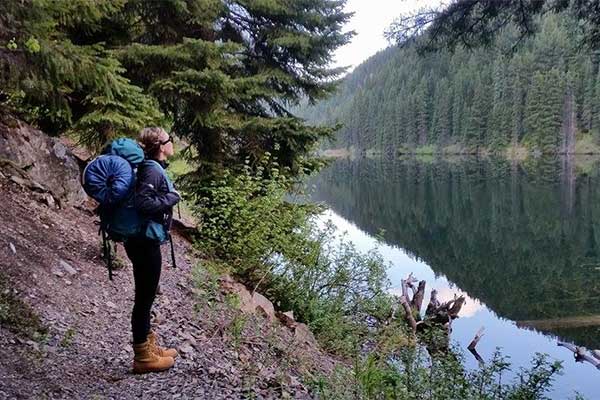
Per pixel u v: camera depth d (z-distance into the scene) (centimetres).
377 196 4828
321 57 1193
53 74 645
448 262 2339
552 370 607
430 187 5391
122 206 360
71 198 804
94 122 806
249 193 898
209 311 612
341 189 5559
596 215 3403
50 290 484
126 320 505
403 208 4084
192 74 924
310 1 1145
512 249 2609
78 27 891
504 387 604
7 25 594
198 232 1000
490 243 2775
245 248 856
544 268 2194
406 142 10812
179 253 830
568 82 7781
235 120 1062
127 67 949
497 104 8781
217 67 972
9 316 395
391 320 997
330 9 1173
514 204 4025
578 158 7338
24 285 464
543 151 7906
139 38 1023
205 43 934
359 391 507
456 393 532
